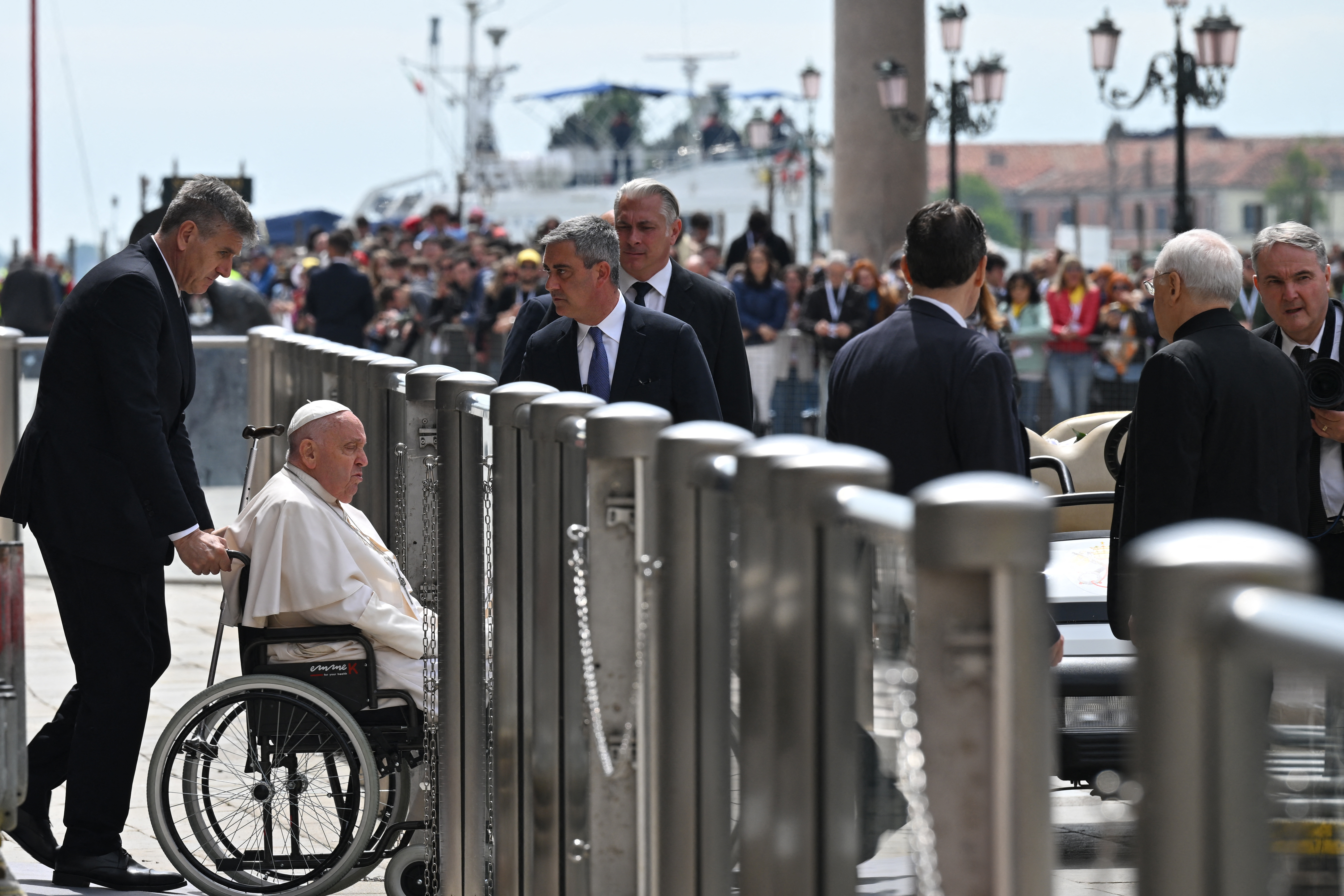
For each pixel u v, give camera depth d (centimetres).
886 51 7294
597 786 860
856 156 7312
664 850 762
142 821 1652
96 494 1411
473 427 1191
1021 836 415
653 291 1670
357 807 1391
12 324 7012
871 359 1209
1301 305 1398
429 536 1370
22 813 1439
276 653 1427
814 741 571
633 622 858
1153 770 314
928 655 425
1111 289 4709
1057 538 1805
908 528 458
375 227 12131
